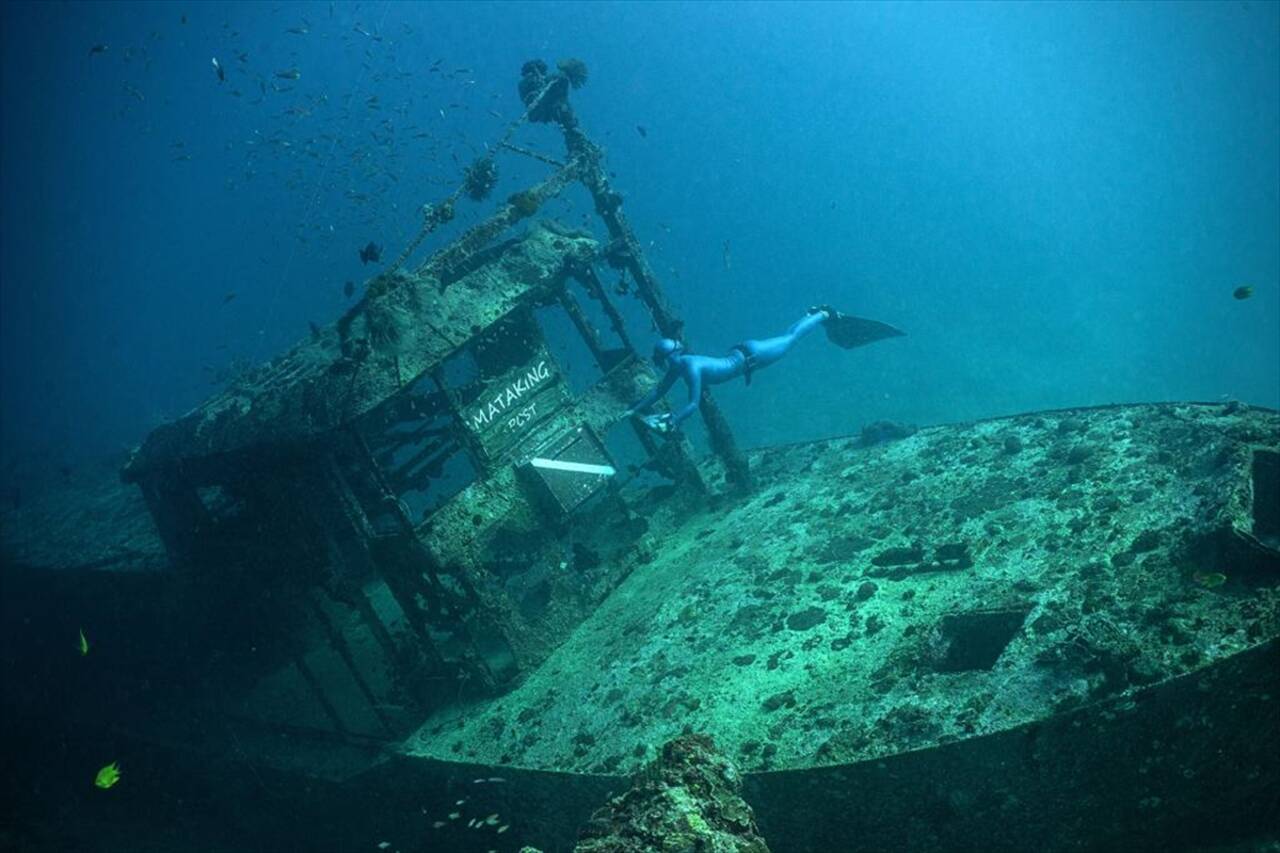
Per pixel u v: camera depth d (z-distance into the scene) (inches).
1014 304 1600.6
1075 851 183.5
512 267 317.7
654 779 95.7
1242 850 172.9
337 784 297.9
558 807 234.8
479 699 293.6
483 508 290.2
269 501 306.5
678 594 300.4
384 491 273.0
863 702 203.3
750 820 91.3
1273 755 171.0
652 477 818.8
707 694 234.2
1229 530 192.9
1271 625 167.0
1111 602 197.6
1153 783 174.9
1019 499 267.4
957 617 219.9
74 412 2519.7
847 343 404.8
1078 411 310.0
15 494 643.5
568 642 305.1
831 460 376.5
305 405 276.2
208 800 391.5
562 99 333.1
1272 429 237.1
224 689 395.9
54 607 451.2
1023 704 178.5
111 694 446.0
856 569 269.7
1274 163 1608.0
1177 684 165.5
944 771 180.4
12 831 443.5
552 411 321.1
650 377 350.9
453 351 284.5
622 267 360.5
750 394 1504.7
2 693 499.2
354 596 304.0
